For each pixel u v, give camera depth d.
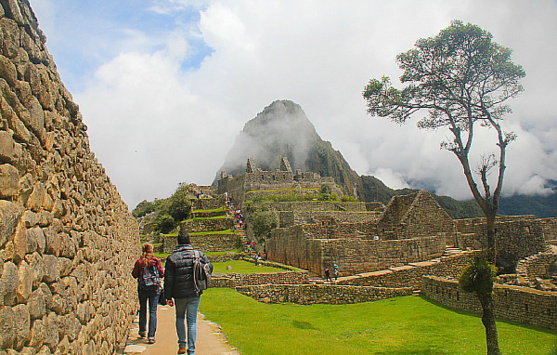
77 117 7.67
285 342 14.20
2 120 4.43
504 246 32.66
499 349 14.76
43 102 5.82
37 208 5.34
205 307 21.06
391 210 38.56
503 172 17.45
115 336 10.81
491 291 15.62
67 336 6.20
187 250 9.68
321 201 63.12
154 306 11.62
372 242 30.95
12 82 4.82
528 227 31.72
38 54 5.79
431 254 32.88
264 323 17.84
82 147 8.20
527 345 15.24
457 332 17.88
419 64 19.66
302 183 79.38
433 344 16.28
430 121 20.66
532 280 27.22
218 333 13.59
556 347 14.56
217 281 27.47
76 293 6.88
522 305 18.38
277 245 41.06
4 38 4.71
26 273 4.76
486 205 17.20
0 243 4.12
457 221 38.41
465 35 18.44
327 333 17.80
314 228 34.78
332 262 29.97
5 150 4.44
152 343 11.31
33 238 5.03
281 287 26.77
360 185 183.62
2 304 4.12
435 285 24.64
